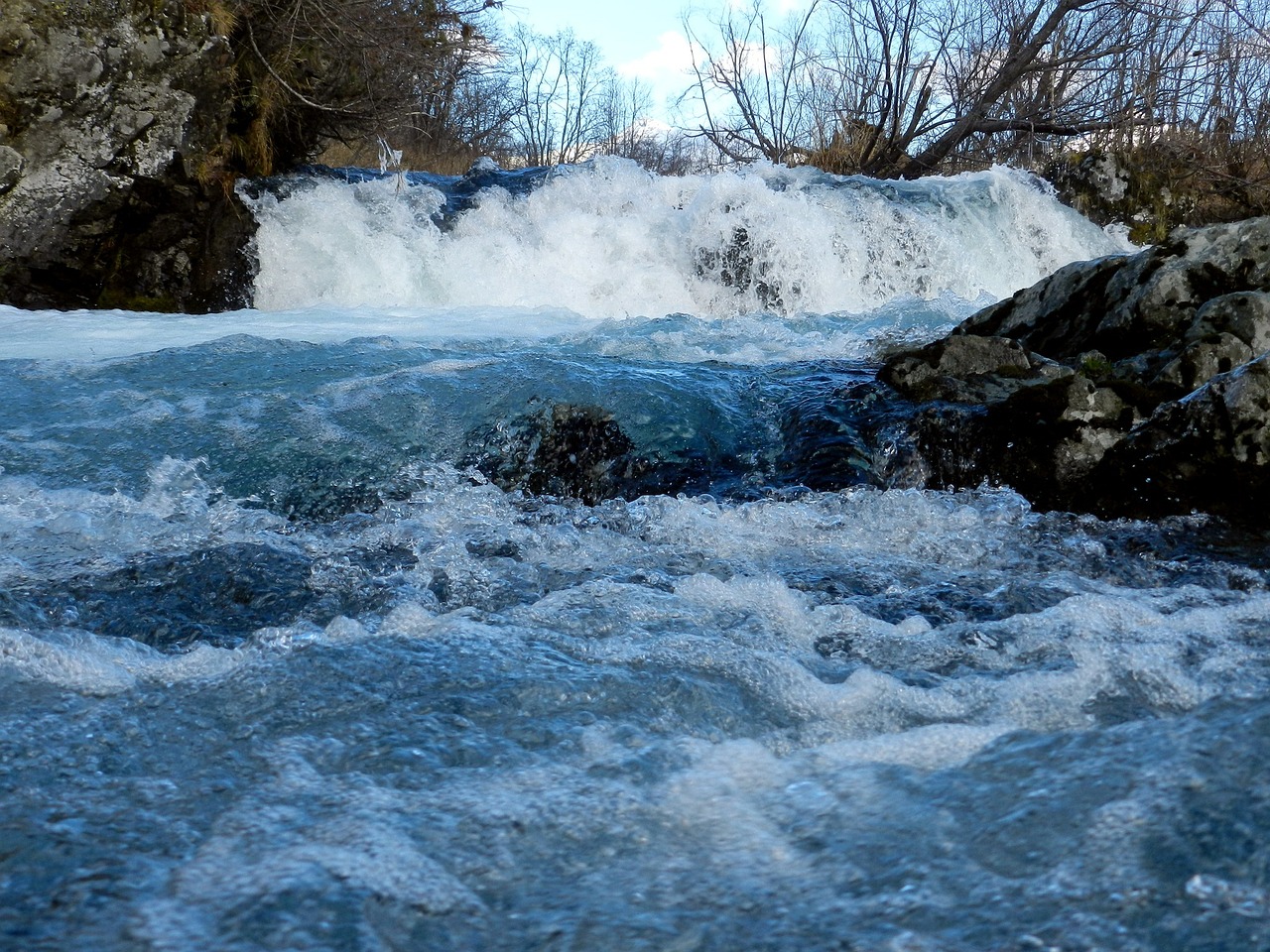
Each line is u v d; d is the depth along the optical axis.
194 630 3.13
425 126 19.44
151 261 9.57
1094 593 3.37
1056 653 2.73
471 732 2.14
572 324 8.30
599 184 12.19
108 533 3.97
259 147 10.97
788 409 5.45
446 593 3.42
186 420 5.01
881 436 5.01
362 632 2.82
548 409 5.29
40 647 2.61
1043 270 13.40
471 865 1.60
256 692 2.35
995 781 1.80
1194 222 17.03
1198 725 1.82
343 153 17.62
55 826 1.71
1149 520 4.30
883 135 21.31
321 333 7.32
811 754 2.02
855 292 11.39
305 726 2.18
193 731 2.17
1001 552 3.93
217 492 4.58
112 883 1.52
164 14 9.43
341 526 4.35
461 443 5.12
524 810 1.78
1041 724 2.27
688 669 2.54
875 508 4.47
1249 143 18.41
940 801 1.75
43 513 4.14
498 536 4.09
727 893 1.50
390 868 1.56
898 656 2.77
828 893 1.49
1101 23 20.95
